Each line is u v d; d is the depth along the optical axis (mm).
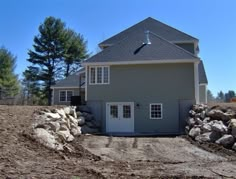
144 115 26562
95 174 9023
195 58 26188
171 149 17016
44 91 56562
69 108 23000
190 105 26141
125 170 10344
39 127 15617
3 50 58094
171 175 9664
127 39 29000
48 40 56750
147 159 14555
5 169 8531
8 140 12039
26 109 18906
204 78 35438
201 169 11156
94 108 27125
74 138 19000
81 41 60312
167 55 26688
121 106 26906
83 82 37438
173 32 36375
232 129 17688
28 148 12062
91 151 16031
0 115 15727
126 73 27094
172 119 26188
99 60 27281
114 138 20578
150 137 22406
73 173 8891
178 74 26531
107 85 27203
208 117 21047
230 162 13141
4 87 55219
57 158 11828
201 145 18016
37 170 8844
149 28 37188
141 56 26938
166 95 26469
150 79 26781
